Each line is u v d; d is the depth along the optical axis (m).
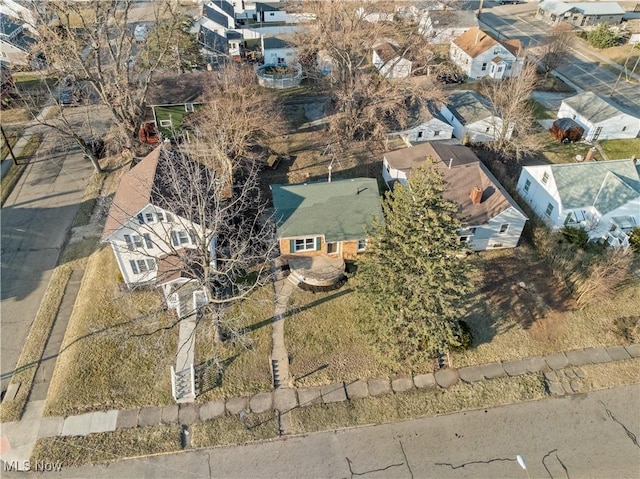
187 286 29.58
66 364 26.12
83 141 41.06
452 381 26.27
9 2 60.91
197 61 56.88
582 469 22.64
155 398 24.89
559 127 48.03
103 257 32.75
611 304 30.33
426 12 68.50
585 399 25.59
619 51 69.44
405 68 56.50
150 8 80.06
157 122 46.09
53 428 23.56
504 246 34.50
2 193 39.28
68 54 40.97
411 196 22.80
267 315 29.27
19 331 28.44
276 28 74.31
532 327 28.98
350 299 30.28
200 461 22.69
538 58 64.12
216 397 25.12
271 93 56.75
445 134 47.22
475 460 22.95
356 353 27.34
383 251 24.12
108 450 22.83
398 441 23.69
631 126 47.81
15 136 46.47
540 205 37.31
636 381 26.45
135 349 26.91
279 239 31.09
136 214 26.98
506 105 44.94
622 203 33.59
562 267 31.64
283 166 43.34
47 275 32.03
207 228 28.17
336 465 22.66
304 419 24.36
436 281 22.95
